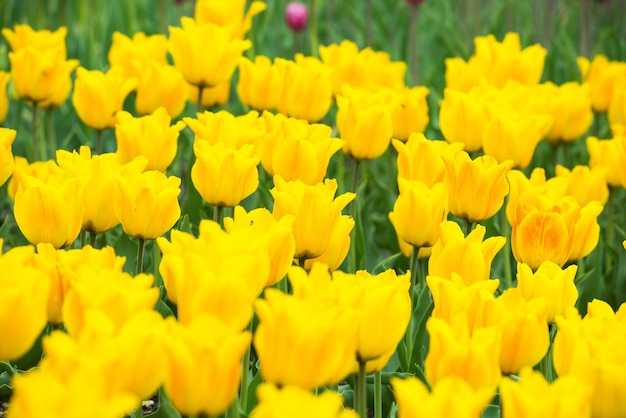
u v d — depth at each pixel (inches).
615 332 128.5
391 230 263.7
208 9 292.7
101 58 406.6
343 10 502.6
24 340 116.3
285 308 109.1
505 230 231.9
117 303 117.0
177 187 165.5
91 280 121.1
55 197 160.1
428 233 179.2
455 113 239.9
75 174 170.9
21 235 236.8
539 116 227.0
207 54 248.8
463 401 97.8
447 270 157.2
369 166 328.8
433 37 471.5
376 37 454.3
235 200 182.2
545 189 192.4
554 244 175.8
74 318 119.8
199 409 108.6
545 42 434.9
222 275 115.7
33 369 183.8
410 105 254.4
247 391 161.0
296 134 194.2
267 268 120.3
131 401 88.2
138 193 162.6
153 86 256.1
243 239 124.0
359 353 125.4
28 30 288.7
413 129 257.1
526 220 175.9
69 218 162.7
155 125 204.1
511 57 298.5
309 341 109.4
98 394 93.0
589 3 469.1
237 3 292.8
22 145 334.6
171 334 107.1
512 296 136.3
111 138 331.9
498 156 230.1
